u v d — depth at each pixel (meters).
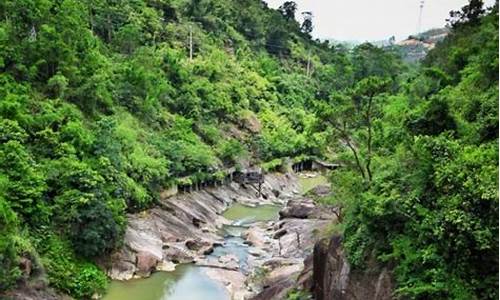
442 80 33.12
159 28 72.62
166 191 42.22
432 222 14.48
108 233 29.19
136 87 50.00
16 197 25.91
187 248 35.50
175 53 67.06
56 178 29.12
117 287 28.66
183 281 30.23
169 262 32.69
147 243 33.22
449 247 13.90
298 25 122.50
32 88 37.00
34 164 28.09
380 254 17.67
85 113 39.78
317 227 37.19
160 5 78.06
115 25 65.25
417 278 15.12
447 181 14.42
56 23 42.00
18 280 23.09
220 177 51.66
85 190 29.14
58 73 38.25
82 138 32.50
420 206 15.38
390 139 21.78
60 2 45.47
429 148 15.80
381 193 18.09
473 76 23.69
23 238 24.64
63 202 28.28
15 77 36.31
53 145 30.77
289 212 43.91
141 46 62.44
